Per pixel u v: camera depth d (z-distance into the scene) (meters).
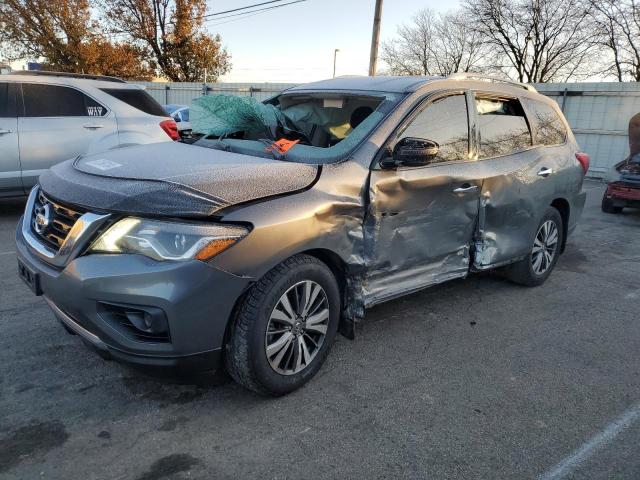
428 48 43.31
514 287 5.23
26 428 2.67
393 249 3.50
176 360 2.62
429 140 3.71
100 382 3.12
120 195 2.66
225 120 4.03
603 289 5.34
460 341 3.95
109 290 2.52
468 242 4.16
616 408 3.15
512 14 36.34
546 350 3.89
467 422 2.93
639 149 14.83
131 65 34.66
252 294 2.76
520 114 4.74
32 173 6.73
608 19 31.16
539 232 5.08
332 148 3.39
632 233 8.20
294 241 2.84
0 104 6.52
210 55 36.78
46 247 2.90
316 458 2.57
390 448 2.67
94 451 2.53
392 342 3.86
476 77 4.31
